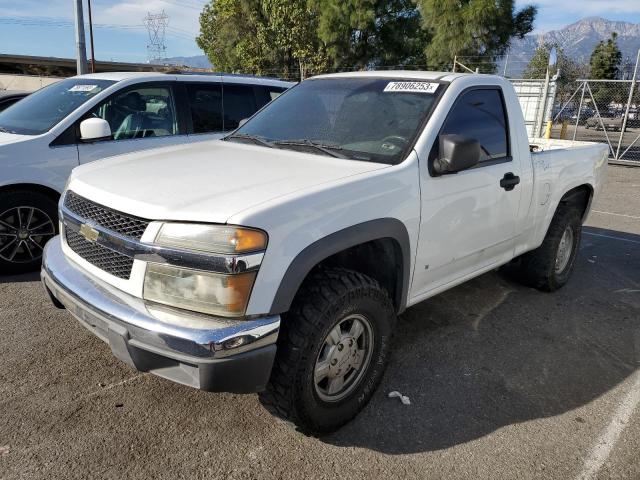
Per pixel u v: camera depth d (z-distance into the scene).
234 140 3.67
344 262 3.08
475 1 18.72
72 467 2.43
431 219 3.12
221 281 2.19
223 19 28.36
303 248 2.39
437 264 3.31
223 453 2.58
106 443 2.60
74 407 2.87
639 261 6.00
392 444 2.72
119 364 3.31
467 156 3.00
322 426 2.68
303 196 2.45
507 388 3.28
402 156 3.04
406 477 2.49
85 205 2.67
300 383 2.46
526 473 2.55
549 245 4.58
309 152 3.24
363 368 2.87
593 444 2.78
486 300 4.62
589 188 5.06
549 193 4.33
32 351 3.41
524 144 3.98
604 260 6.00
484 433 2.84
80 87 5.34
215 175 2.72
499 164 3.69
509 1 18.97
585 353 3.77
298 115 3.68
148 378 3.17
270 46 25.45
